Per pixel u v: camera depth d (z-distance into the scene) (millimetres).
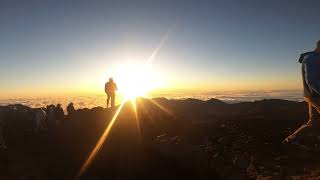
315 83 9234
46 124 21031
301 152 9734
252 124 15227
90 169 12656
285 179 8391
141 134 16938
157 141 14695
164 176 11500
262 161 9891
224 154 11562
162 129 17609
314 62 9328
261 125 14797
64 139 17453
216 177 10578
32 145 16625
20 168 13086
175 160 12312
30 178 12117
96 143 15977
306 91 9641
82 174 12266
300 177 8219
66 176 12203
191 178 11062
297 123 14828
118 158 13336
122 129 18469
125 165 12625
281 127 14047
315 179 7785
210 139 13320
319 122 9953
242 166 10344
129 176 11867
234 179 9773
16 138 18156
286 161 9398
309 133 10211
